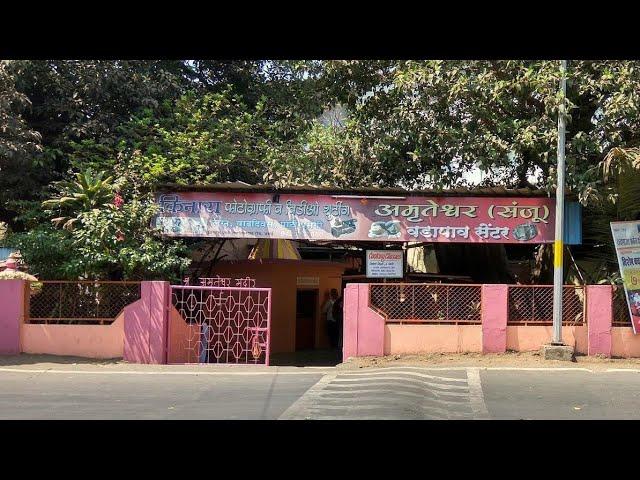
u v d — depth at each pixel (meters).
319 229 12.60
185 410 7.36
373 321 11.44
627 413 7.35
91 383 9.10
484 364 10.87
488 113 12.33
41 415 7.06
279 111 17.33
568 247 12.82
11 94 12.86
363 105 13.91
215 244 16.19
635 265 11.52
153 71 16.09
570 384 9.20
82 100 14.86
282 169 14.49
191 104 15.62
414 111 12.78
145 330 11.17
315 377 9.87
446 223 12.41
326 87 14.40
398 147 13.19
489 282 15.58
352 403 7.77
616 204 11.91
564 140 11.19
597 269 12.48
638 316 11.38
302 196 12.66
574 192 11.86
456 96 12.11
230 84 17.05
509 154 12.15
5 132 12.68
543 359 11.13
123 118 15.30
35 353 11.19
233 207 12.76
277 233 12.66
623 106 11.13
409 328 11.46
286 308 18.67
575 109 12.48
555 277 11.25
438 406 7.70
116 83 14.94
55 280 11.72
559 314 11.20
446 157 12.96
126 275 11.98
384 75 13.71
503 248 15.70
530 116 12.47
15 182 13.56
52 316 11.35
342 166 14.04
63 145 14.48
